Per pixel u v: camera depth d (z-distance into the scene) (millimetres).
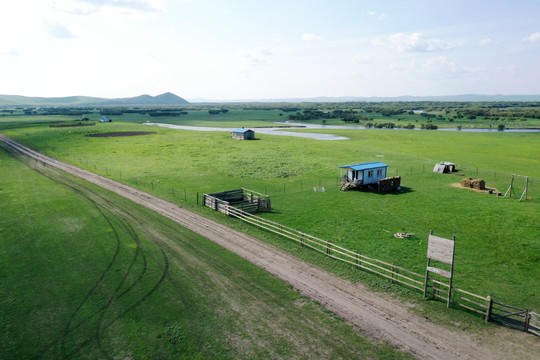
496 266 24141
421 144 99062
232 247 26922
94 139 101750
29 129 128500
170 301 19344
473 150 86875
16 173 55156
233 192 42250
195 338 16297
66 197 40969
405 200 41469
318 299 19578
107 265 23656
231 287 20875
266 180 53656
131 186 47438
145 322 17500
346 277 22203
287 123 191000
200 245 27234
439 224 32781
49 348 15641
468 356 14945
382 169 49062
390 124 164875
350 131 142125
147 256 25109
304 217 35281
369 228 31828
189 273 22594
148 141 98812
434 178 53344
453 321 17547
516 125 165750
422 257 25625
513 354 15039
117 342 16031
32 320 17656
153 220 33125
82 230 30203
